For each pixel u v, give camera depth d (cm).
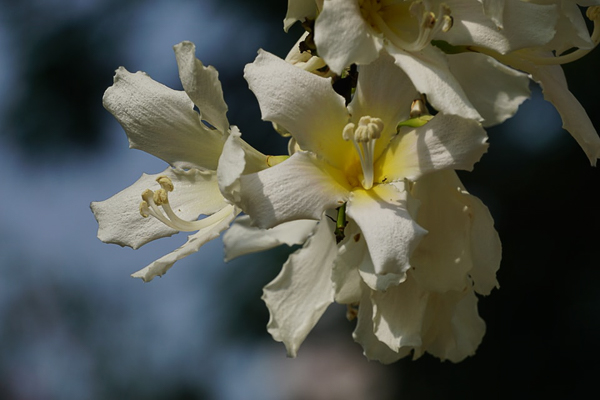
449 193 105
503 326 155
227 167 97
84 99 146
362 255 103
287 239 116
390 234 97
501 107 100
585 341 152
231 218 103
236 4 146
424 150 100
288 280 109
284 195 99
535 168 152
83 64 146
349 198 100
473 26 100
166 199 104
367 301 106
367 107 101
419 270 105
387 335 105
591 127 106
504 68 100
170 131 104
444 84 98
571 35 104
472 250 105
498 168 153
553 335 153
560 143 150
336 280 103
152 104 104
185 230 105
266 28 144
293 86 100
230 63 145
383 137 101
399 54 99
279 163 100
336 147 101
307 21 103
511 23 100
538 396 154
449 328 107
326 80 100
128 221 106
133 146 105
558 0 103
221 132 104
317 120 100
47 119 146
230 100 144
